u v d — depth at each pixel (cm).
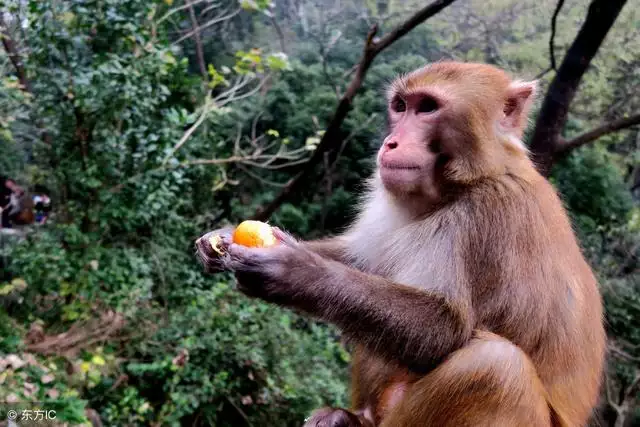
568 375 71
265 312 196
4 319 162
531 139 173
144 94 188
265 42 379
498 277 69
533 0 294
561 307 70
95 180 186
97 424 144
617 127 175
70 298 185
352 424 76
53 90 184
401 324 67
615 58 248
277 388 180
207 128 253
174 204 220
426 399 68
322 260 68
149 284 195
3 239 202
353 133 289
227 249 68
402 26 173
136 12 189
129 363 176
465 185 72
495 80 74
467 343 68
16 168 258
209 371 176
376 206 80
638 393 218
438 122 72
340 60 342
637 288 232
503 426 66
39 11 176
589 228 260
